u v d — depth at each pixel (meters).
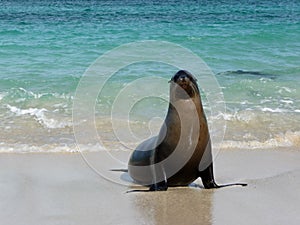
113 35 31.81
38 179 8.23
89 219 6.54
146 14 51.19
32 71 19.33
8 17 45.88
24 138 10.84
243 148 10.23
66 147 10.17
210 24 40.28
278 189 7.73
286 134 11.30
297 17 48.44
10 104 14.03
